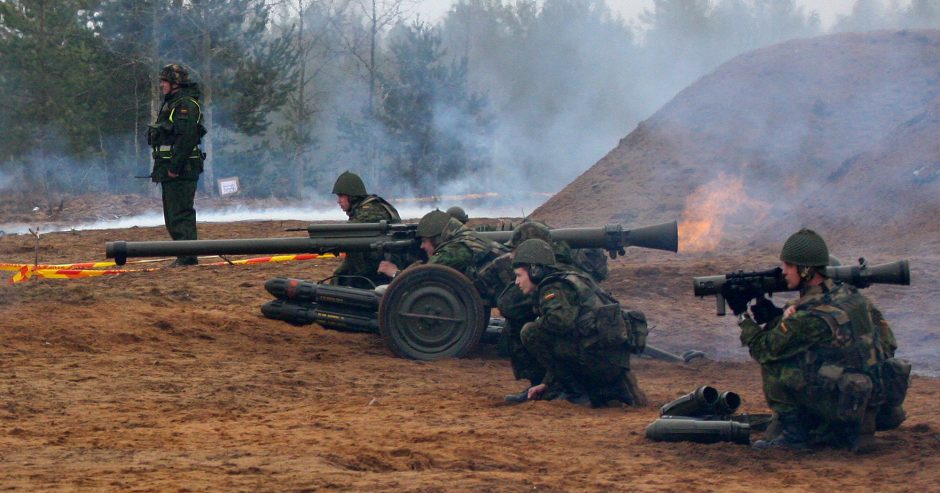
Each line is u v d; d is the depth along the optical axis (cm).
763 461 684
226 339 1223
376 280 1322
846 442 713
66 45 4672
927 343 1283
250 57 4812
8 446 673
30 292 1420
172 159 1731
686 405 773
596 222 2748
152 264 2027
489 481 590
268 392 941
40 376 959
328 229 1254
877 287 1579
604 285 1698
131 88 4906
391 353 1180
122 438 709
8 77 4541
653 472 650
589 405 916
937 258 1772
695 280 757
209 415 827
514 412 865
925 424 780
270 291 1270
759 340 728
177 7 4541
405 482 578
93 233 2784
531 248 919
